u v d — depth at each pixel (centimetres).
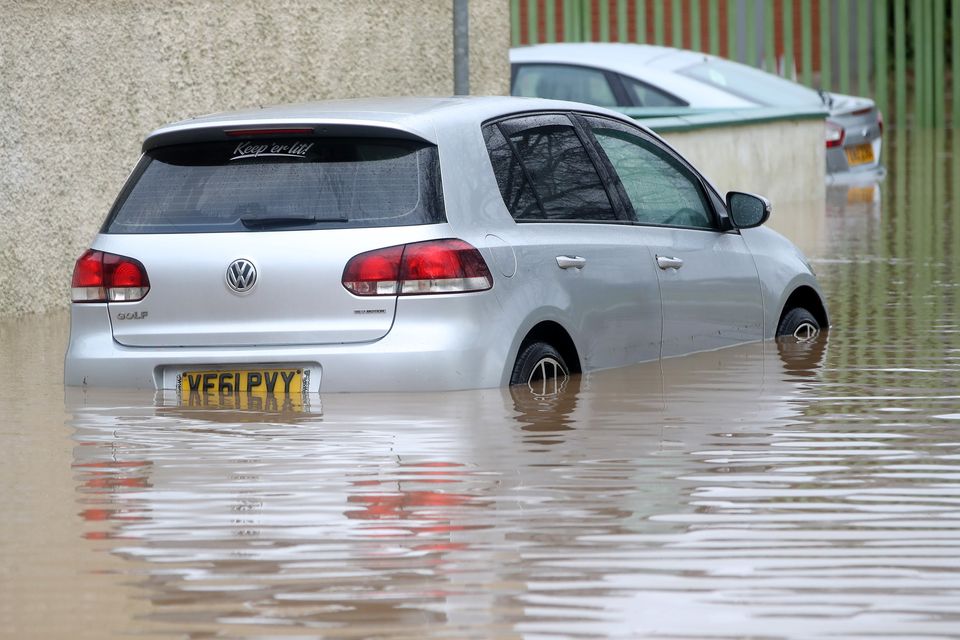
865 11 7538
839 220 4238
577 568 1176
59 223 2889
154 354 1820
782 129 4906
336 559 1206
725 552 1209
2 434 1652
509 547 1229
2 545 1258
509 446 1557
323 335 1767
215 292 1797
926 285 2878
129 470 1487
